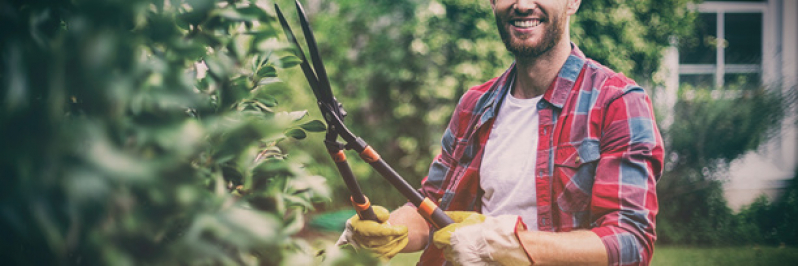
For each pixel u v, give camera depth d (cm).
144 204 78
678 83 629
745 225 525
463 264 132
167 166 73
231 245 85
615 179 144
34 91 73
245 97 93
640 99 151
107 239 73
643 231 140
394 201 593
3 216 71
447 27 580
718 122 536
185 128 75
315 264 93
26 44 73
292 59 100
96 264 73
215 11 90
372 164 135
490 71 572
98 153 70
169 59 81
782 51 625
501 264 132
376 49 600
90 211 72
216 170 84
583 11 570
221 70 89
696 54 636
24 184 70
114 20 74
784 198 546
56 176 70
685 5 604
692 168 534
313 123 103
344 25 600
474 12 575
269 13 92
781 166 582
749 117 539
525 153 160
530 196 156
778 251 489
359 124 610
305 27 119
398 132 614
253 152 88
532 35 158
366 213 149
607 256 134
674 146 532
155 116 76
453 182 173
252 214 78
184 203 77
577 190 150
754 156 585
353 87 607
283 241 88
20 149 71
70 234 74
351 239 154
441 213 141
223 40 92
